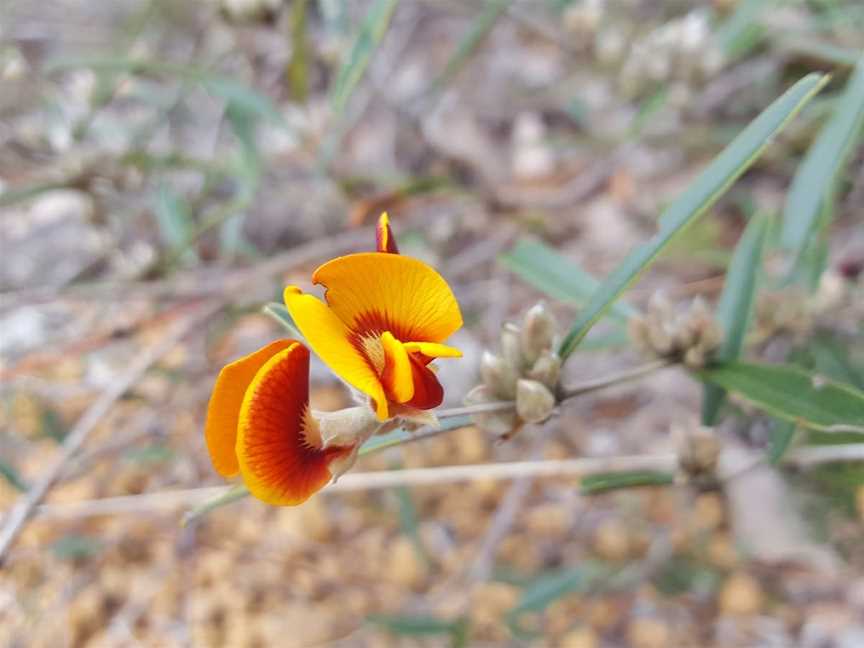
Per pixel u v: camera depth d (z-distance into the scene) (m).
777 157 0.21
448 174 0.24
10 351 0.22
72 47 0.27
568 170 0.25
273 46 0.21
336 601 0.20
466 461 0.21
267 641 0.19
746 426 0.18
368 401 0.08
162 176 0.21
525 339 0.10
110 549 0.20
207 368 0.21
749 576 0.19
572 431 0.21
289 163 0.23
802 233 0.13
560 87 0.25
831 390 0.10
